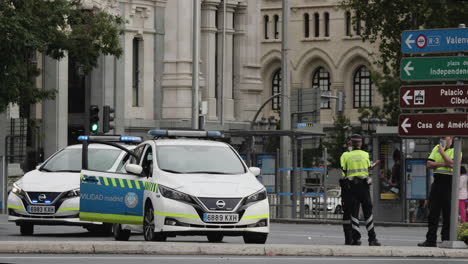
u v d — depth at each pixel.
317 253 43.19
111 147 59.91
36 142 129.88
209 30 159.00
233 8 164.12
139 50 151.50
